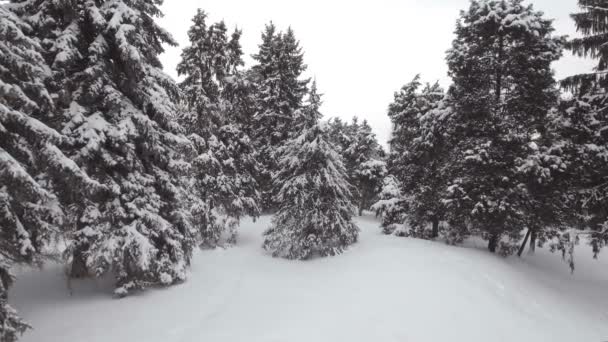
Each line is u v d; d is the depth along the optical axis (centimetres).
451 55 1611
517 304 1072
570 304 1217
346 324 822
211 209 1800
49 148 670
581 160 1394
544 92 1515
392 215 2350
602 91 1302
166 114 1009
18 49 612
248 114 2136
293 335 756
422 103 2238
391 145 2694
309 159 1598
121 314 841
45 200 601
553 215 1595
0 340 550
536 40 1480
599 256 2209
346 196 1752
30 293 935
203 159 1678
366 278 1176
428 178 1969
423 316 880
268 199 2642
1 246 654
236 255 1669
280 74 2592
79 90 901
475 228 1623
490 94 1578
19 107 648
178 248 1040
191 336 740
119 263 881
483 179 1465
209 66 1795
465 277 1179
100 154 877
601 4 1202
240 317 858
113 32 905
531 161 1395
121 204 934
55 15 912
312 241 1562
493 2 1556
